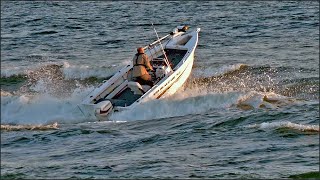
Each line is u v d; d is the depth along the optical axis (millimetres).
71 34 101688
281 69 73375
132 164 37938
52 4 132750
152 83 59281
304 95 63188
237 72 72750
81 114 54500
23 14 121500
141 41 94500
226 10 117125
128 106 54969
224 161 37719
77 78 75375
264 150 39969
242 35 95625
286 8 116438
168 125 50500
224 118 51031
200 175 34906
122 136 46875
